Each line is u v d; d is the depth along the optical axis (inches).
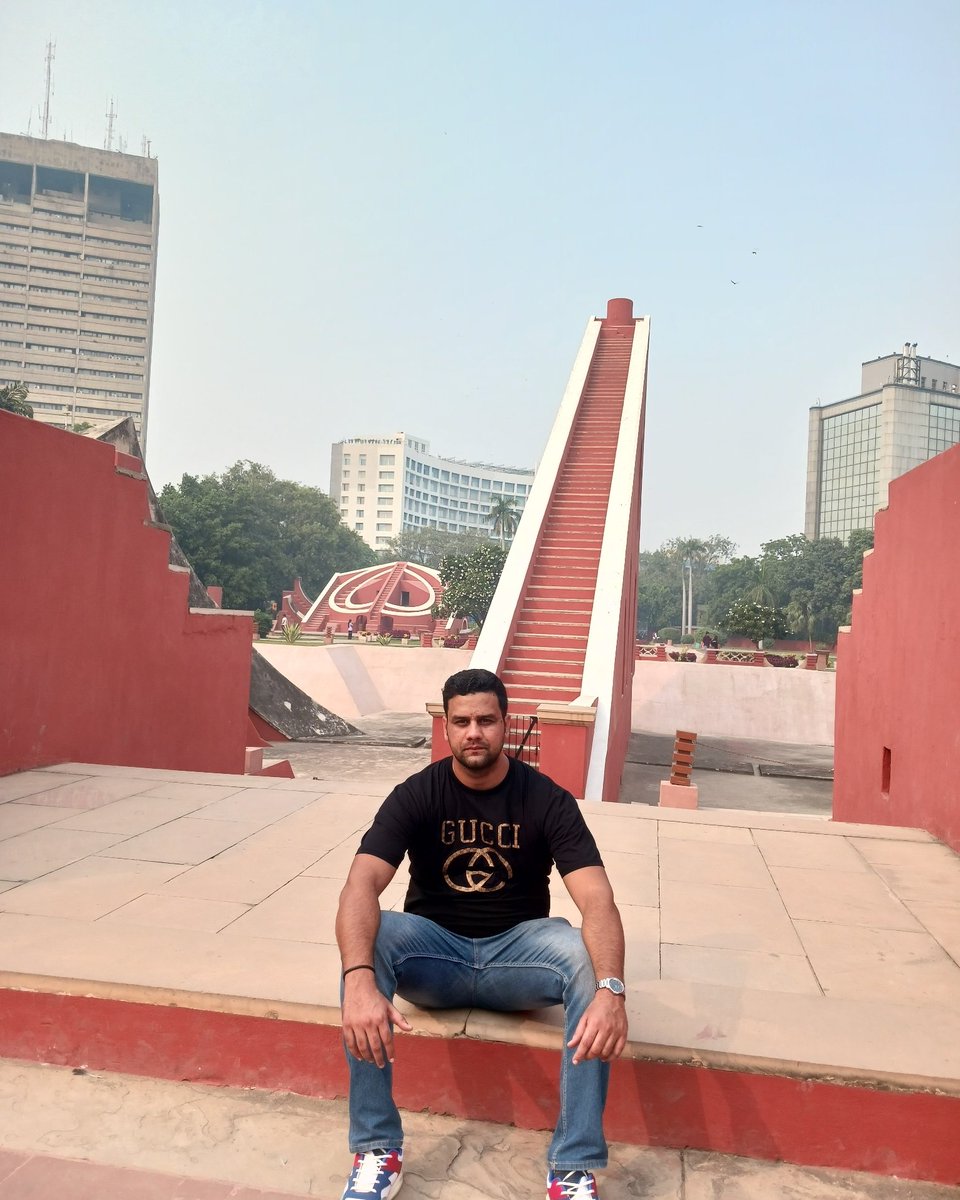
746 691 1118.4
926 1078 96.6
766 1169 98.0
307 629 2284.7
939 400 4911.4
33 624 253.1
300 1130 101.6
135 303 4869.6
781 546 3459.6
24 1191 89.0
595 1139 86.4
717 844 199.8
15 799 218.1
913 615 254.5
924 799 234.7
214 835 189.9
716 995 117.5
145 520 310.2
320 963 121.6
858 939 142.2
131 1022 112.6
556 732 339.9
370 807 217.0
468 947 100.3
